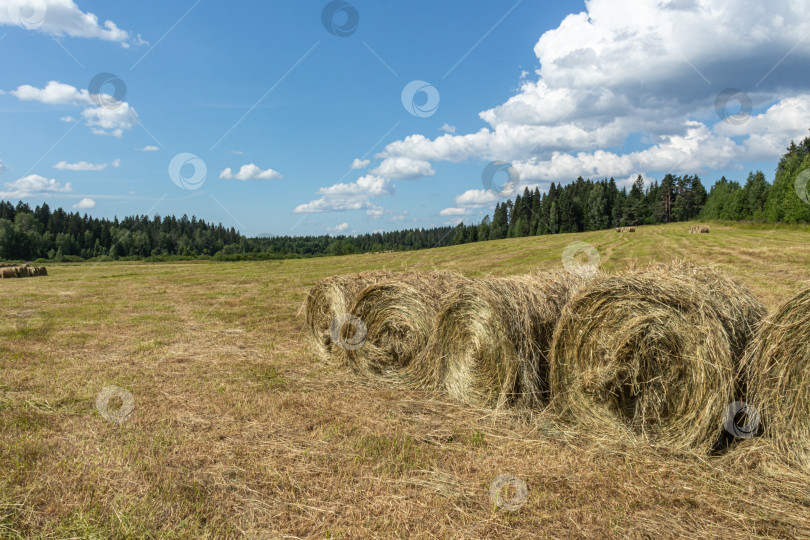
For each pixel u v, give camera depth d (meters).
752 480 3.43
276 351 7.77
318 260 39.97
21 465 3.69
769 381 3.76
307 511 3.11
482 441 4.18
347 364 6.66
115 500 3.21
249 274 25.73
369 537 2.83
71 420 4.68
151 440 4.16
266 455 3.90
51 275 27.05
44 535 2.85
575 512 3.07
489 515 3.04
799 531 2.86
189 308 12.88
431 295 5.93
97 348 8.01
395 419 4.68
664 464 3.70
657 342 4.10
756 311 4.30
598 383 4.34
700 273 4.66
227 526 2.94
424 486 3.40
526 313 4.91
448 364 5.56
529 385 4.84
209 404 5.14
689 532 2.88
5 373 6.41
